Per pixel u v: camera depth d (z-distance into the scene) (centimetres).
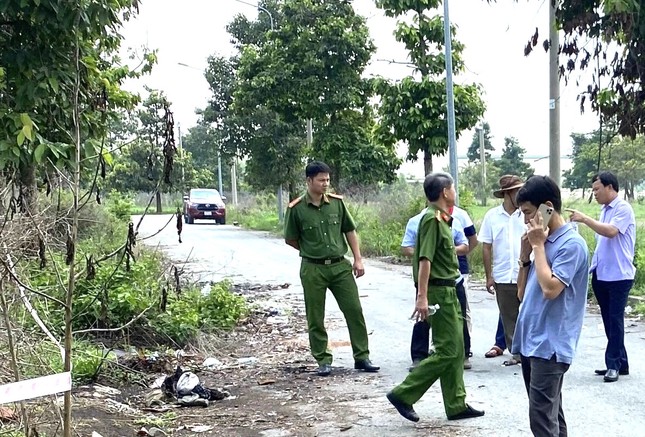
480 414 555
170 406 606
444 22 1427
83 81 585
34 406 519
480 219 1744
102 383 661
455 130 1491
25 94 609
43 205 652
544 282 382
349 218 722
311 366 742
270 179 2820
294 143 2719
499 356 756
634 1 410
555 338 393
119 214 2189
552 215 391
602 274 636
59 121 633
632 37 434
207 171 4731
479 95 1577
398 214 1944
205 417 579
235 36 2997
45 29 625
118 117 750
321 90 2100
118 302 771
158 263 1039
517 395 609
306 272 705
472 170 4259
